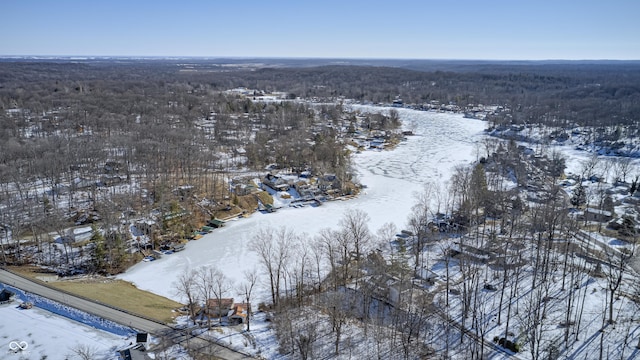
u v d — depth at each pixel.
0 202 142.62
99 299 100.62
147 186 164.38
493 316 92.25
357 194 184.00
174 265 121.56
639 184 176.88
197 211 154.25
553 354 78.31
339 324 83.69
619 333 84.12
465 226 140.38
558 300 95.62
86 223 139.50
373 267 103.75
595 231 135.25
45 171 165.62
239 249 131.12
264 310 98.44
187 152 192.25
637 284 101.62
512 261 108.62
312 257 120.88
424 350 82.38
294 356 81.06
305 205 170.62
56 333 87.25
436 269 114.00
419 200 169.75
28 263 118.88
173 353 80.81
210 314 94.38
